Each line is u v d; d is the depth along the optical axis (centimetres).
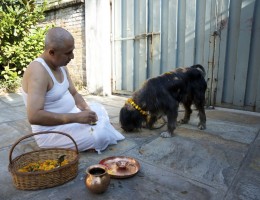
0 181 204
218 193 188
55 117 202
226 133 317
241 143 284
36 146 279
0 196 182
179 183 202
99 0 522
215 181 205
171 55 467
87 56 572
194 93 328
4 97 547
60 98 232
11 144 285
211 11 412
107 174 184
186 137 303
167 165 233
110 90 572
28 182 185
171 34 459
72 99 248
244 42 393
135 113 303
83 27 586
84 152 258
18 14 614
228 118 383
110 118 389
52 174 189
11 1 660
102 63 549
